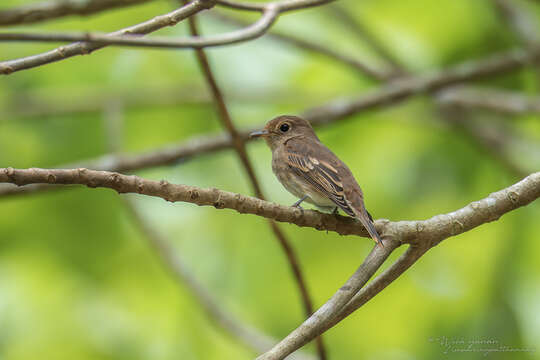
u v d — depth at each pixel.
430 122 12.91
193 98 12.45
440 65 13.20
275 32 12.36
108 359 11.02
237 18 12.91
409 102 13.18
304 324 5.48
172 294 11.73
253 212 6.08
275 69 13.29
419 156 12.56
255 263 12.13
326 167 8.73
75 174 5.50
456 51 13.20
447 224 6.18
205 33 13.39
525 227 11.69
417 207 12.15
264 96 13.18
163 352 11.30
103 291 11.67
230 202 5.96
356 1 13.33
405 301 11.80
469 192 12.36
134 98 12.33
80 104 12.10
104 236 11.94
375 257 5.97
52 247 11.80
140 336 11.34
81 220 11.89
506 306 11.34
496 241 11.77
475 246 11.90
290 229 12.23
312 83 13.96
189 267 11.73
